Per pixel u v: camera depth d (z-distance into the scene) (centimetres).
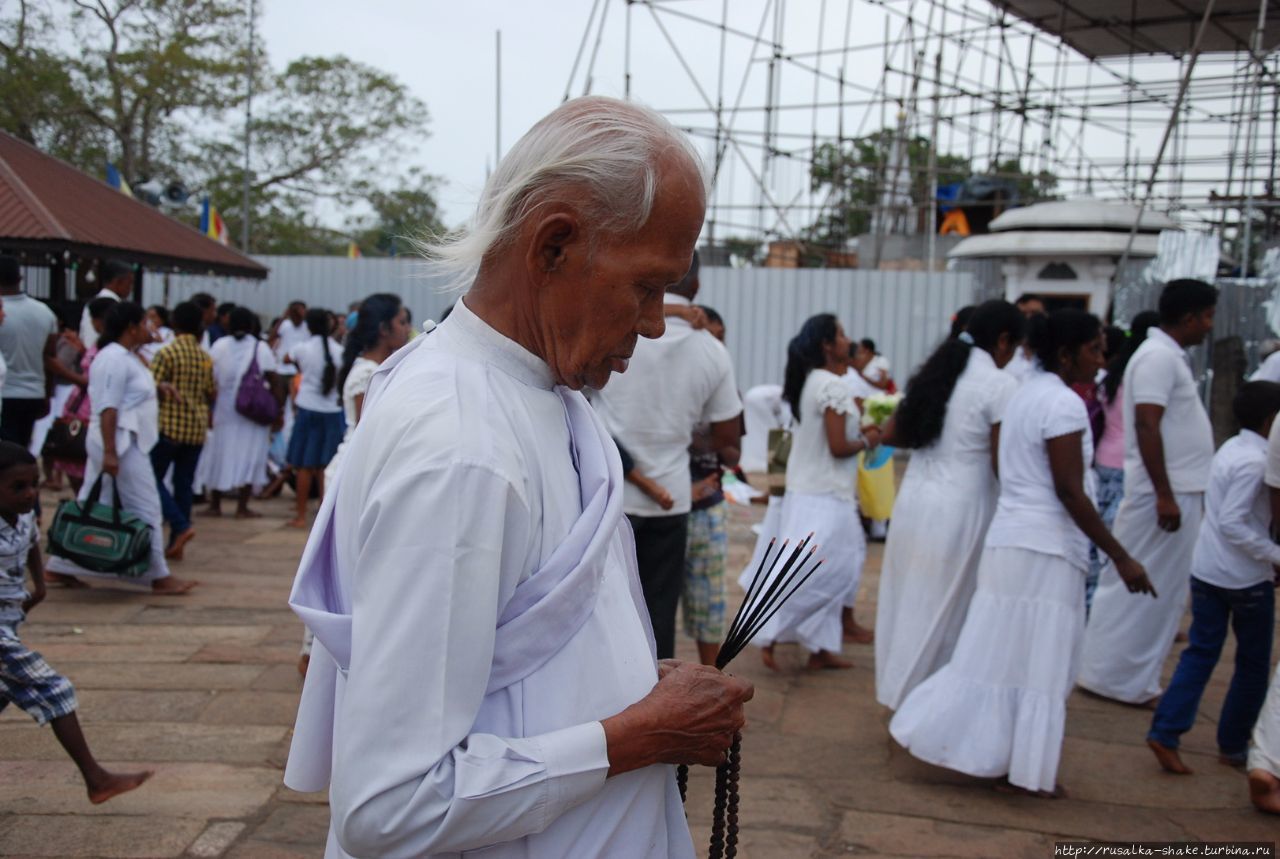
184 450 749
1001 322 443
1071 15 1356
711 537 465
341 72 2584
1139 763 433
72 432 776
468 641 123
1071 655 390
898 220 1767
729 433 447
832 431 512
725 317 1325
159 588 648
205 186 2533
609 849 139
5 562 353
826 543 518
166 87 2181
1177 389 490
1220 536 408
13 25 2031
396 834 120
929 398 438
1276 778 380
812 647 532
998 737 388
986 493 435
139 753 407
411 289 1506
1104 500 607
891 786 402
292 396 994
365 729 121
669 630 420
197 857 329
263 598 643
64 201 1042
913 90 1465
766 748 437
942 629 434
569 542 137
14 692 338
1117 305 1089
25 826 345
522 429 136
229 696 471
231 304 1152
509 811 124
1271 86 1155
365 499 130
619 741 134
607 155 135
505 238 140
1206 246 1066
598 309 139
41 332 727
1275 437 379
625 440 409
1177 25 1330
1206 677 417
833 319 531
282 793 376
